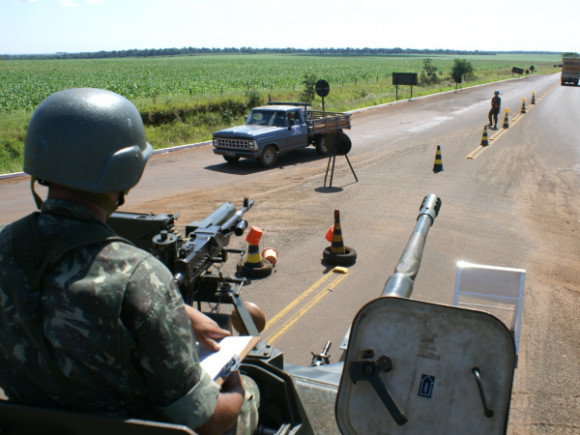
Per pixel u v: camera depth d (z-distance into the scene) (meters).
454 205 11.58
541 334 5.85
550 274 7.74
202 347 1.81
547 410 4.48
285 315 6.35
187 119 25.39
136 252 1.38
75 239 1.33
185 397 1.39
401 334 1.74
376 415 1.74
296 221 10.38
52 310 1.29
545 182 14.03
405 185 13.60
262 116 17.53
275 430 2.14
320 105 33.69
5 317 1.34
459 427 1.67
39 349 1.32
